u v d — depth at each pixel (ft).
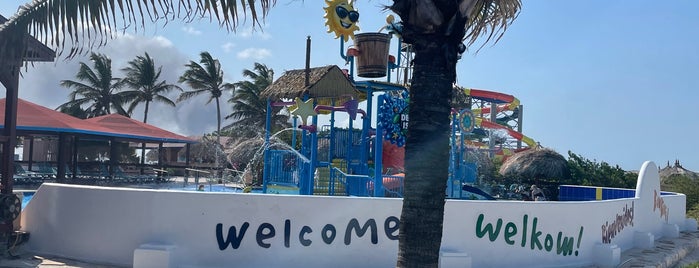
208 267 30.68
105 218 31.60
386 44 52.65
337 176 53.16
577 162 89.56
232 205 30.96
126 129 122.93
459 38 17.61
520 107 156.25
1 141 33.22
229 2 16.16
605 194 67.10
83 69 196.34
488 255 34.24
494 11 23.08
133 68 201.57
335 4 54.08
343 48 54.65
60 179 104.06
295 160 55.88
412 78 17.80
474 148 94.22
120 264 31.07
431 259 16.98
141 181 119.55
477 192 64.69
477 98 78.13
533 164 80.12
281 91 57.41
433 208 17.07
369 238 32.14
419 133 17.28
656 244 49.62
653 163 53.72
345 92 54.70
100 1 15.98
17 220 34.14
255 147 120.37
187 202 30.86
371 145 55.62
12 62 17.12
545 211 36.60
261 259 30.99
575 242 38.32
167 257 29.58
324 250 31.55
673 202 60.18
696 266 38.34
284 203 31.27
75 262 31.53
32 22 16.57
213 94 201.16
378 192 49.55
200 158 166.81
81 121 112.47
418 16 17.31
